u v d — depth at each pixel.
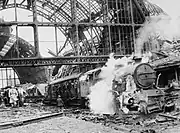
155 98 19.09
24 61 38.91
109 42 43.06
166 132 12.34
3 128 15.61
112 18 45.81
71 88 35.06
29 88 73.75
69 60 40.81
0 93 46.34
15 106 42.00
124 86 20.86
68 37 49.12
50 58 39.69
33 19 40.00
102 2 44.47
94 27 45.50
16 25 39.34
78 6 46.50
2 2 46.72
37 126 15.47
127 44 44.72
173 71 26.83
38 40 39.72
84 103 30.23
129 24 44.22
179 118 15.56
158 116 17.73
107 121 17.50
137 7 44.84
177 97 20.00
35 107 40.03
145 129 13.84
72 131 12.77
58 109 32.38
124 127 14.78
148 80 20.16
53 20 52.75
